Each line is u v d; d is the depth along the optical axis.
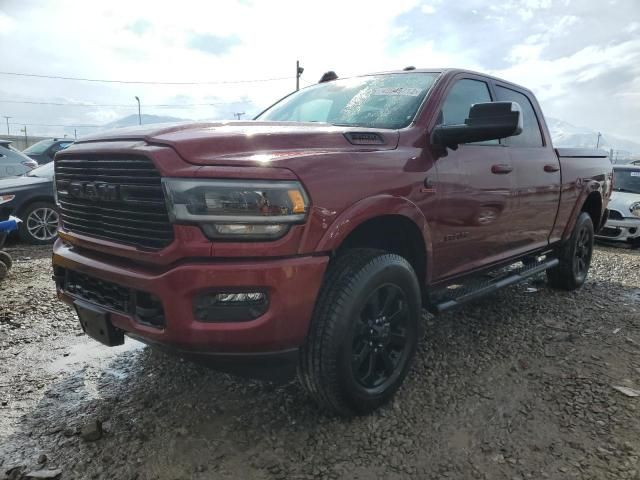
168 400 2.92
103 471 2.29
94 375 3.24
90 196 2.56
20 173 9.99
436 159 3.07
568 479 2.27
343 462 2.37
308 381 2.54
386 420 2.72
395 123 3.13
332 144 2.62
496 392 3.05
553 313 4.52
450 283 3.49
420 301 2.97
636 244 8.81
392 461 2.38
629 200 8.84
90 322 2.63
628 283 5.76
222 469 2.31
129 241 2.41
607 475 2.30
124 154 2.33
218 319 2.22
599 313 4.56
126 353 3.59
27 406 2.84
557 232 4.78
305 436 2.57
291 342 2.33
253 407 2.84
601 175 5.43
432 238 3.05
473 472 2.32
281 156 2.31
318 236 2.31
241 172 2.18
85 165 2.62
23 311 4.38
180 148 2.21
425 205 2.93
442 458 2.41
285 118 3.78
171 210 2.15
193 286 2.17
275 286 2.21
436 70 3.56
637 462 2.39
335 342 2.45
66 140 14.02
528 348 3.71
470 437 2.58
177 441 2.52
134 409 2.82
